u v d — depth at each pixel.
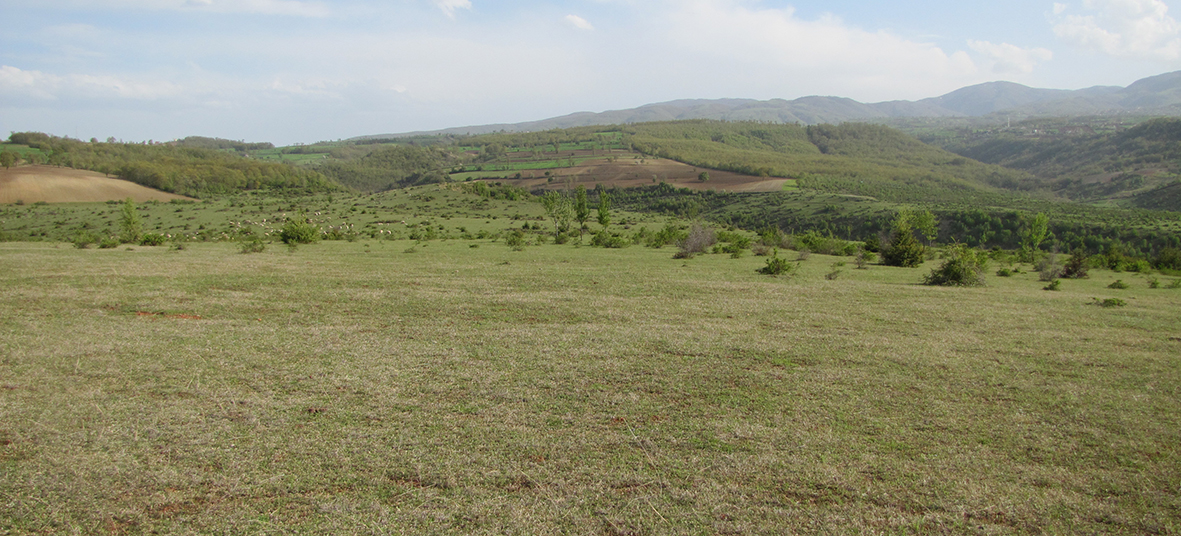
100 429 7.18
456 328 14.02
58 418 7.48
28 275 20.27
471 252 41.41
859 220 99.38
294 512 5.50
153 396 8.50
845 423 8.27
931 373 11.10
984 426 8.32
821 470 6.69
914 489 6.32
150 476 6.05
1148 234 75.94
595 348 12.23
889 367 11.44
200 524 5.27
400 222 85.38
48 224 74.00
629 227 87.25
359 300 17.55
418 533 5.21
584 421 7.99
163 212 89.19
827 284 26.12
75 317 13.80
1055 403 9.46
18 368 9.57
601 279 24.83
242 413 7.88
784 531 5.44
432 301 17.69
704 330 14.44
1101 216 95.69
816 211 110.56
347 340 12.34
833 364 11.55
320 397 8.66
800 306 18.89
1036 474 6.79
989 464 7.03
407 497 5.82
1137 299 25.03
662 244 55.69
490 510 5.61
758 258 43.06
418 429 7.50
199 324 13.37
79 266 23.83
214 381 9.23
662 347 12.48
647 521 5.53
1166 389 10.48
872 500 6.07
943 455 7.24
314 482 6.05
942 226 93.19
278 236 59.50
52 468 6.16
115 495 5.69
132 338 11.80
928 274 33.91
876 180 177.62
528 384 9.62
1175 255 48.22
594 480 6.26
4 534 5.02
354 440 7.08
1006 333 15.38
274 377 9.56
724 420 8.19
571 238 62.97
